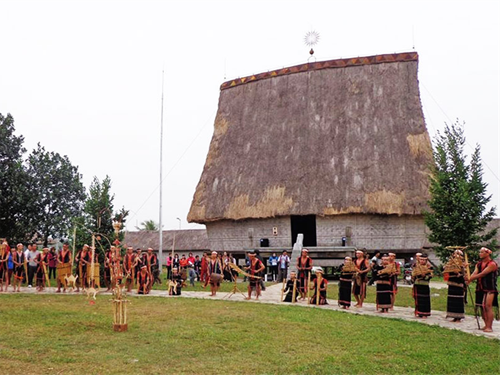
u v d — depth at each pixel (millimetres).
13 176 35000
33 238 40875
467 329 12555
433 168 24516
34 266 23312
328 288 23531
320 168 30281
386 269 15570
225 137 35750
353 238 29203
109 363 8289
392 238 28891
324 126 32094
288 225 30797
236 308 15391
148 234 62344
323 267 31438
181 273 24016
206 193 33750
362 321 13297
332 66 34594
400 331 11898
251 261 18969
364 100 32219
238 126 35656
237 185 32500
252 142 34031
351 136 30922
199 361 8609
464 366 8742
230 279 28391
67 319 12781
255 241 31844
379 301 15492
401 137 30047
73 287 21031
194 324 12195
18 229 34750
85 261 20719
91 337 10445
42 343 9742
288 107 34250
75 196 40562
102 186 26219
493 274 12375
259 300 18219
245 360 8742
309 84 34594
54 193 38188
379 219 29078
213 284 19812
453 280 13953
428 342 10688
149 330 11344
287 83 35562
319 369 8234
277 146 32719
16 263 21250
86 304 16219
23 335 10539
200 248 56750
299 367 8305
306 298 18844
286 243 30750
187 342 10055
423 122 30484
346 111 32156
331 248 28594
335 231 29625
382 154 29609
